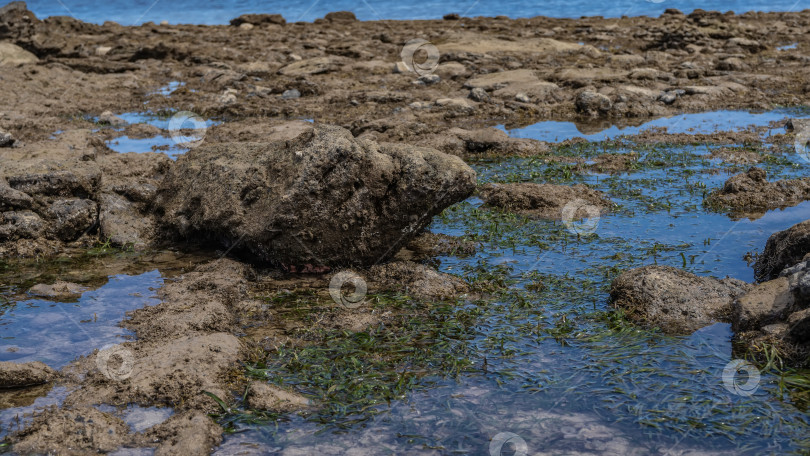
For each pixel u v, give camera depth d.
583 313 6.33
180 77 20.44
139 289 6.96
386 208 7.27
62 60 21.53
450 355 5.60
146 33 28.25
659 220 8.86
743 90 17.73
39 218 8.20
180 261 7.72
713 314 6.16
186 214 8.12
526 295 6.72
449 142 12.84
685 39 24.73
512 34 28.03
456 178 7.24
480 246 8.12
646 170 11.26
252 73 20.25
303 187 7.00
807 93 17.56
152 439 4.58
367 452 4.45
